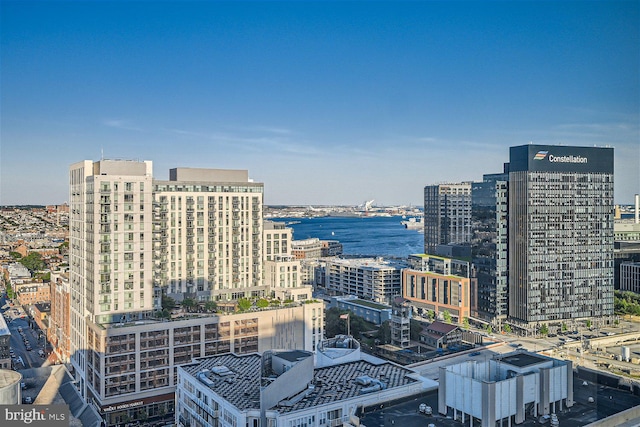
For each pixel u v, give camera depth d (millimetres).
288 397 148875
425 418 119938
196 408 169125
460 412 117688
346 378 166625
